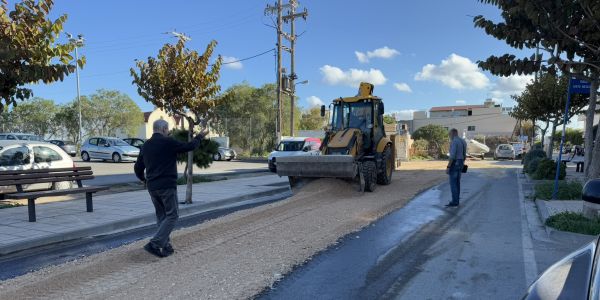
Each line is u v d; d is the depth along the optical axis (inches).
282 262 217.3
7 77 267.7
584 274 83.0
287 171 471.5
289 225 295.9
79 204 398.6
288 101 1726.1
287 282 191.8
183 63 404.5
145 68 403.5
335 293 180.2
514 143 1770.4
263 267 209.8
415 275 202.8
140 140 1211.2
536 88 707.4
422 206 392.5
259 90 1708.9
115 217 335.0
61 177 363.9
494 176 741.3
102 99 1754.4
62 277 197.3
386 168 558.6
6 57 246.5
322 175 455.8
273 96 1699.1
